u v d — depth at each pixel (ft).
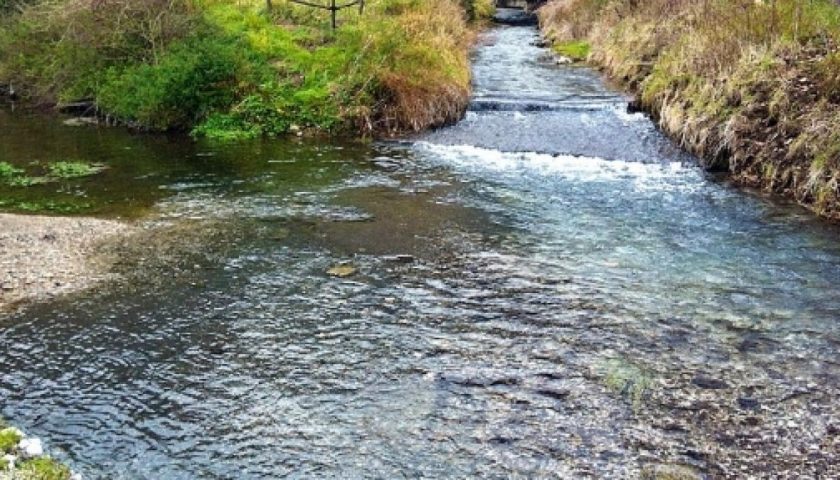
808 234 33.81
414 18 65.57
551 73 67.56
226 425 20.26
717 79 46.68
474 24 104.47
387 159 46.60
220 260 31.14
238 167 45.39
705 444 19.19
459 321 25.79
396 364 23.11
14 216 36.11
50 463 18.06
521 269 30.14
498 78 64.64
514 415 20.47
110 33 58.85
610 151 46.50
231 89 55.42
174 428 20.16
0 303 27.09
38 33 64.03
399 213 36.96
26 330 25.29
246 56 57.62
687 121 45.65
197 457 19.01
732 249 32.17
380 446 19.31
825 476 17.98
